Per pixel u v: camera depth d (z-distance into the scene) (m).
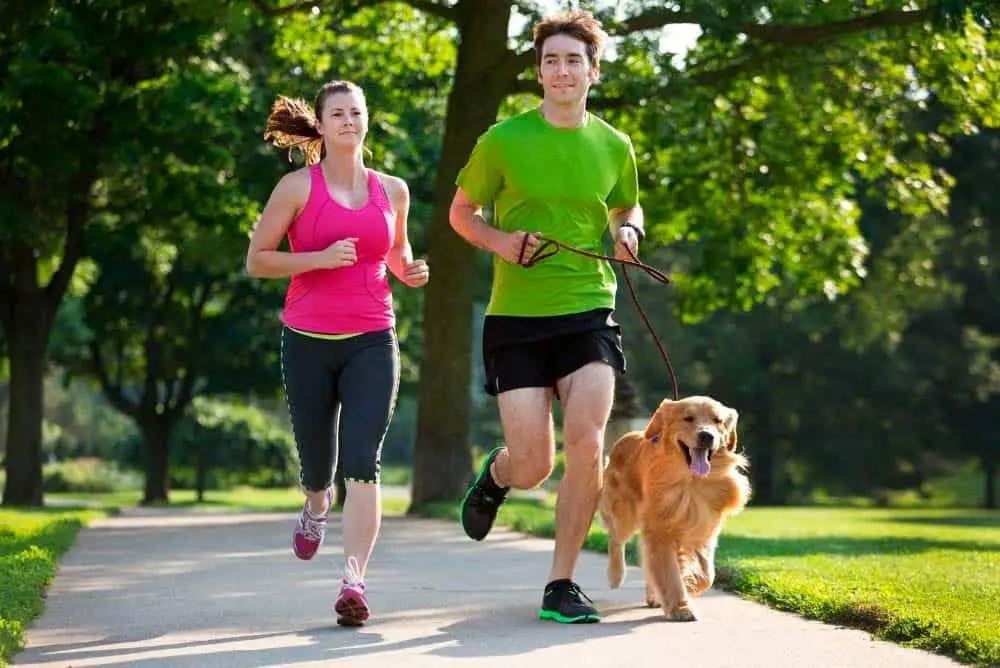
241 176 20.56
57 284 22.09
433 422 17.08
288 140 6.31
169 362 34.91
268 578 7.98
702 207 18.56
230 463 45.31
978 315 40.25
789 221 19.00
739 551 9.64
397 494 41.41
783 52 16.16
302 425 6.03
